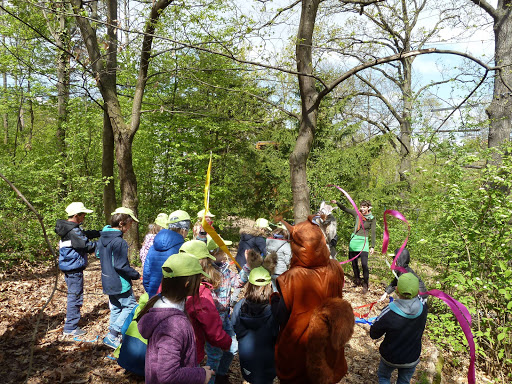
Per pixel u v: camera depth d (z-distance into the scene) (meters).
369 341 5.39
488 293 4.86
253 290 3.22
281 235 5.45
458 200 5.19
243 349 3.23
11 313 5.44
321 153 10.82
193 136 10.63
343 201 10.30
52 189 10.22
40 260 8.84
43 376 3.86
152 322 2.09
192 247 3.10
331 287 2.46
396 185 10.21
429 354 4.98
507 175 5.36
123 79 11.08
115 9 8.81
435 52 5.91
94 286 7.04
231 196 12.16
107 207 10.21
